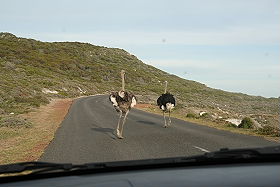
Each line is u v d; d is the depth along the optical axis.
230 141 13.36
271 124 33.28
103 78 122.81
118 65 165.88
